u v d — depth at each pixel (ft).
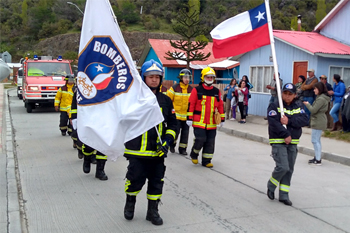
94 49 15.11
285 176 18.02
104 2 14.99
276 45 48.37
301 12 201.36
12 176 22.17
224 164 26.37
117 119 14.70
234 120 49.39
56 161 26.81
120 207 17.34
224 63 78.18
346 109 34.35
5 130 39.83
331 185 21.58
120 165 25.73
